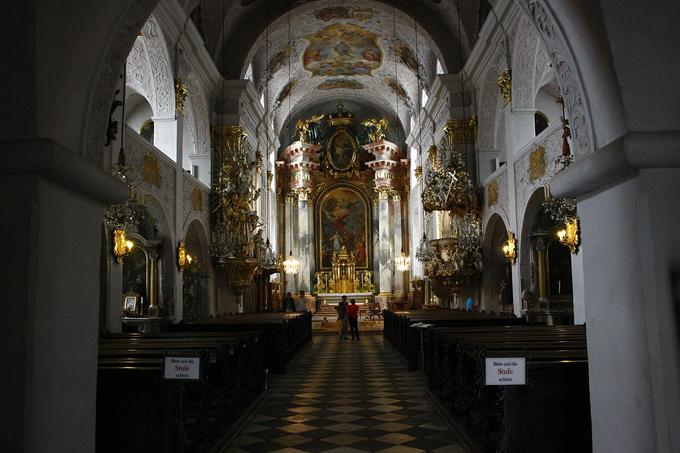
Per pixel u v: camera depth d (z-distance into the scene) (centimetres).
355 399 858
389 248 3152
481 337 677
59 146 274
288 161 3212
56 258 285
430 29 1934
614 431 300
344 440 625
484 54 1652
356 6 2002
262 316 1548
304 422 711
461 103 1880
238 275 1767
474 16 1770
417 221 2852
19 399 259
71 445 298
